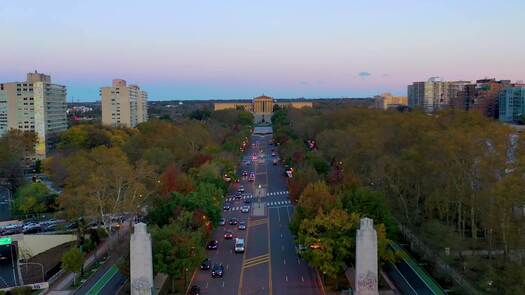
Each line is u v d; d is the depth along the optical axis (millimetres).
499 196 98875
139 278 98625
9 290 111812
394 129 177125
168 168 180250
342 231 108250
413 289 107125
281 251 136125
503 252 115188
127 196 146625
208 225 134750
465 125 157625
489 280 96375
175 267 103625
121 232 156500
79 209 140125
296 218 129375
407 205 155375
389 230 125812
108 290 112375
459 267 115688
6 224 171000
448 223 134625
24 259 138000
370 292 99500
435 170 129250
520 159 102062
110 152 171125
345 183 149375
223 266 124562
